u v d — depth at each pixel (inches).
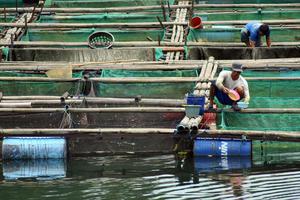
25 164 1448.1
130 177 1357.0
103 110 1509.6
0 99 1603.1
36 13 2144.4
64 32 2036.2
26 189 1312.7
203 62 1765.5
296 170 1380.4
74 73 1747.0
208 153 1446.9
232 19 2128.4
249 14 2126.0
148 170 1396.4
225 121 1524.4
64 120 1512.1
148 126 1523.1
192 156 1456.7
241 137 1448.1
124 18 2114.9
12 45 1916.8
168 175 1368.1
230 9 2158.0
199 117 1481.3
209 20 2123.5
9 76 1731.1
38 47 1935.3
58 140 1460.4
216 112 1514.5
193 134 1449.3
